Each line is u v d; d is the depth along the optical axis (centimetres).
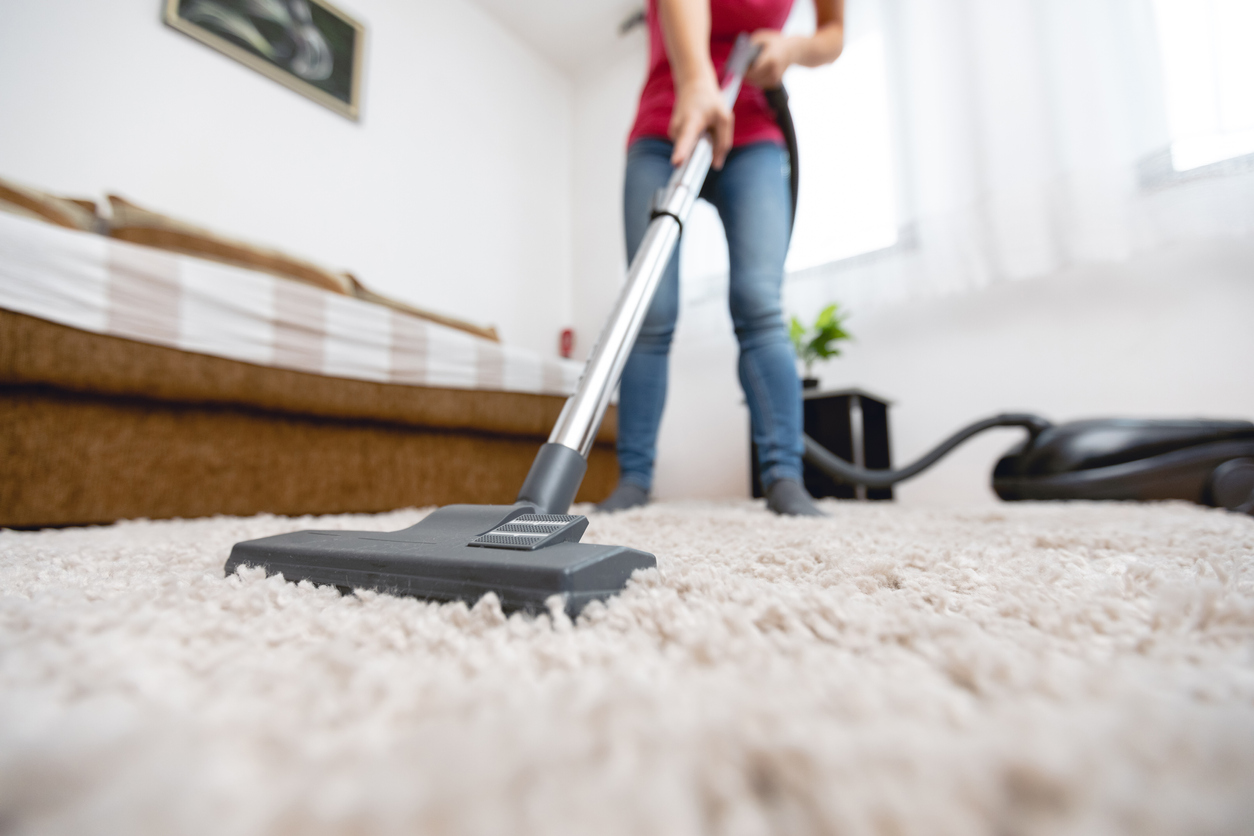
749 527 74
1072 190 164
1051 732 15
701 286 249
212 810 12
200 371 109
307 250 227
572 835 12
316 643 24
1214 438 124
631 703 17
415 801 13
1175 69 155
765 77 103
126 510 101
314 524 87
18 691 18
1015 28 178
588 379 51
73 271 96
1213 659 21
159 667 20
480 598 29
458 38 291
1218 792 13
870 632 24
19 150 165
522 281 311
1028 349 182
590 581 29
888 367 206
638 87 321
